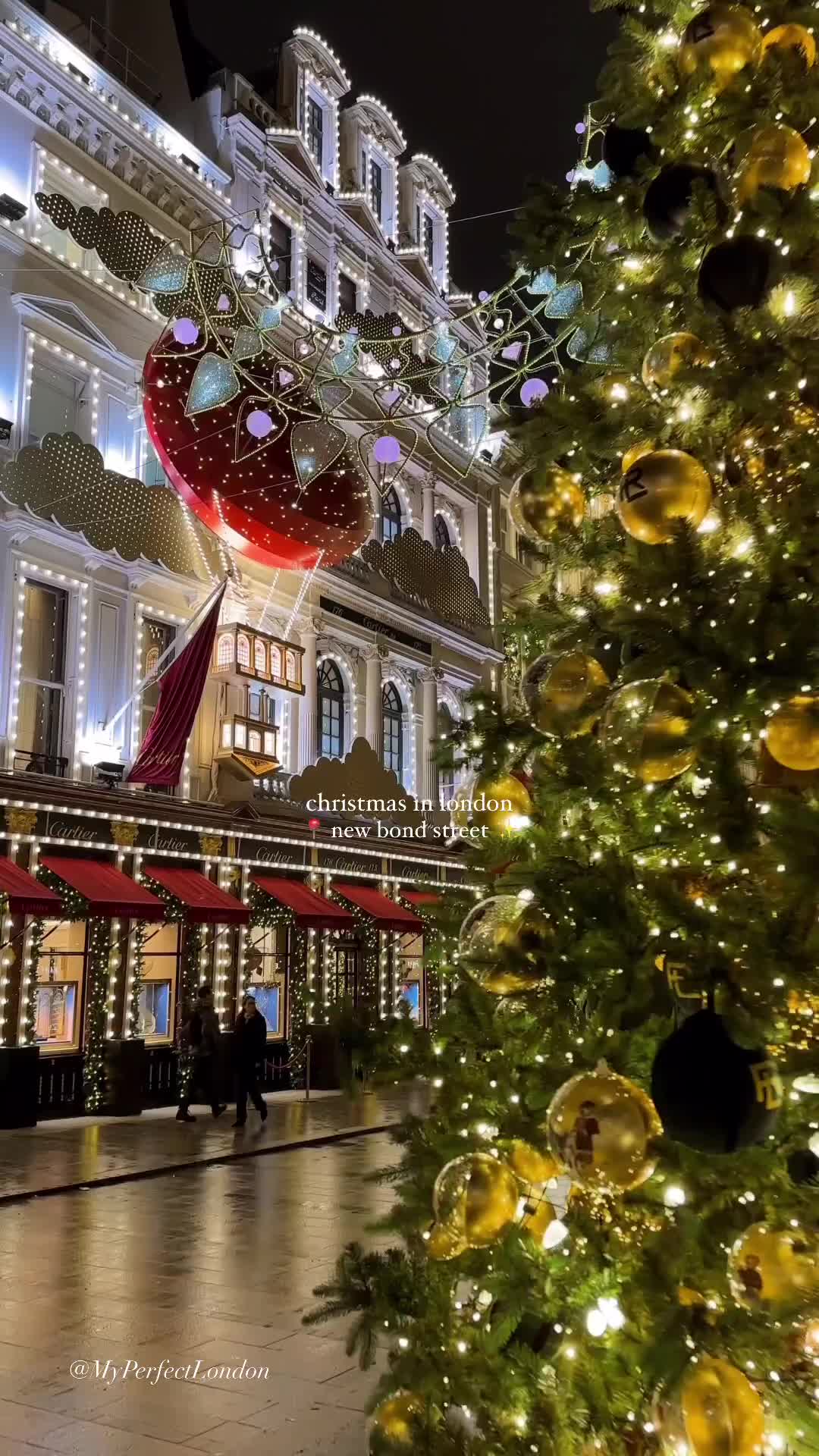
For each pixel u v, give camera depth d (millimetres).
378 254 25359
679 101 3045
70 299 16922
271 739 19672
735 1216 2434
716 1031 2305
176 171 18922
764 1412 2350
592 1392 2562
